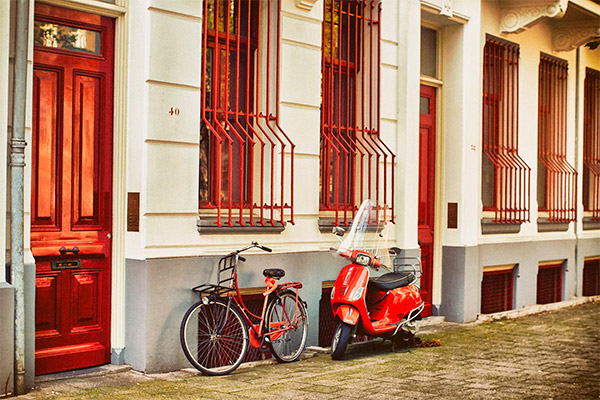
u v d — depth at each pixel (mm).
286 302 7594
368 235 8328
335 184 8570
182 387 6137
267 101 7707
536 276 12133
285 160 7887
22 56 5816
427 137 10359
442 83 10484
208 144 7473
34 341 6000
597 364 7438
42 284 6387
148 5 6637
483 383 6477
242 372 6883
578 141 13625
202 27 7289
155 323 6691
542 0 10867
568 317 11172
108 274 6828
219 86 7590
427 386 6301
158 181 6738
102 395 5770
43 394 5781
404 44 9258
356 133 8898
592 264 14266
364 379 6559
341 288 7535
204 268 7059
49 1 6328
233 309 6961
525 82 11961
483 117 11133
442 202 10484
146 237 6664
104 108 6805
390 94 9164
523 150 11922
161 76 6734
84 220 6668
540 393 6156
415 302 8078
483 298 11117
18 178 5777
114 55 6848
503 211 11445
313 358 7684
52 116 6449
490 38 11141
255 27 7938
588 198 14305
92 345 6719
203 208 7367
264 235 7641
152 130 6684
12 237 5750
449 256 10391
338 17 8828
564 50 12680
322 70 8555
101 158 6785
